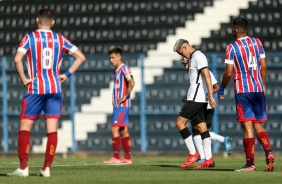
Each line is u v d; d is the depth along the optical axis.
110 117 68.75
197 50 37.38
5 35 78.56
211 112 44.28
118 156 47.12
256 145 65.50
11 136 69.88
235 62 34.16
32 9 79.62
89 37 77.31
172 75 67.62
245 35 34.44
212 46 75.06
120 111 46.62
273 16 75.00
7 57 69.88
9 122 69.88
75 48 30.42
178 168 37.72
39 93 29.64
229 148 53.12
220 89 35.03
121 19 77.62
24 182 26.78
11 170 37.88
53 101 30.00
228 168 37.84
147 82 67.88
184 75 67.50
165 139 67.25
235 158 59.47
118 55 46.75
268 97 66.88
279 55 66.81
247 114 34.19
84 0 79.25
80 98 69.25
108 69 69.00
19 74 29.73
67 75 30.64
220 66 65.81
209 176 29.50
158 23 76.94
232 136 66.06
